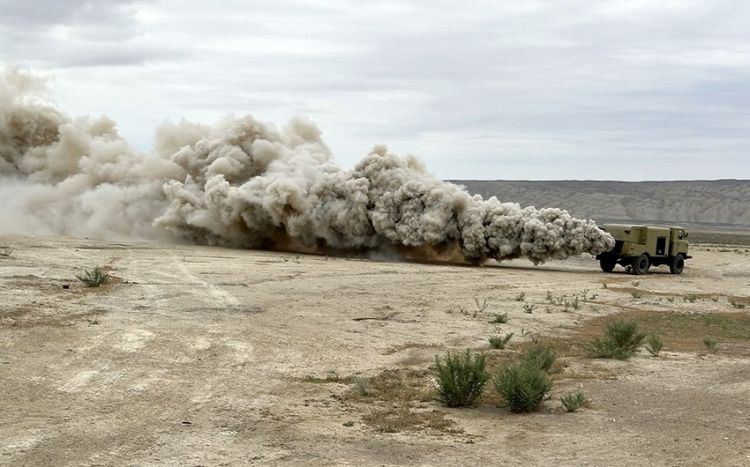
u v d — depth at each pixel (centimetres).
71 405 1235
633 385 1546
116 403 1262
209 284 2802
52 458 976
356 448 1077
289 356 1723
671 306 2994
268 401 1332
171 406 1263
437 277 3525
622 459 1048
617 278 4031
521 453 1073
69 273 2823
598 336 2202
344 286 2973
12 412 1176
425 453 1062
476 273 3856
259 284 2891
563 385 1542
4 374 1388
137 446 1045
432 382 1534
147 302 2288
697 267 4997
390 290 2955
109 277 2775
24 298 2138
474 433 1174
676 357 1895
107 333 1795
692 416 1291
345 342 1936
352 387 1469
